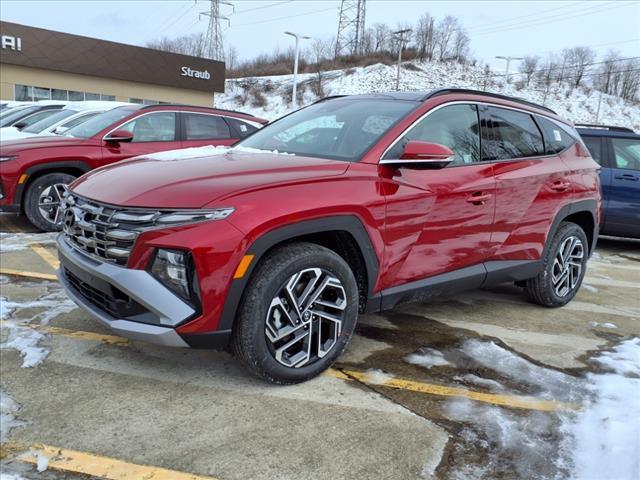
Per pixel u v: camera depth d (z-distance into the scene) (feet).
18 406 8.57
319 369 9.89
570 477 7.63
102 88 97.81
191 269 8.37
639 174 24.62
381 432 8.45
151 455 7.57
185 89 107.34
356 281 10.50
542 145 14.52
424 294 11.56
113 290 8.87
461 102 12.54
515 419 9.04
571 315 14.85
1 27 84.84
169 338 8.45
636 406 9.60
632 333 13.64
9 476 6.98
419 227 10.93
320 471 7.47
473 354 11.58
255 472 7.36
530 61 269.85
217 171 9.55
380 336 12.31
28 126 32.14
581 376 10.78
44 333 11.32
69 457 7.43
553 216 14.25
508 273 13.32
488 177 12.32
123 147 22.61
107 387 9.32
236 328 8.93
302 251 9.30
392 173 10.59
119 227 8.71
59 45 90.68
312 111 13.61
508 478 7.55
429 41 268.00
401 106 11.89
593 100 257.96
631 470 7.79
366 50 262.06
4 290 13.91
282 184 9.20
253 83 224.53
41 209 21.07
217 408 8.84
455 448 8.16
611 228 25.23
